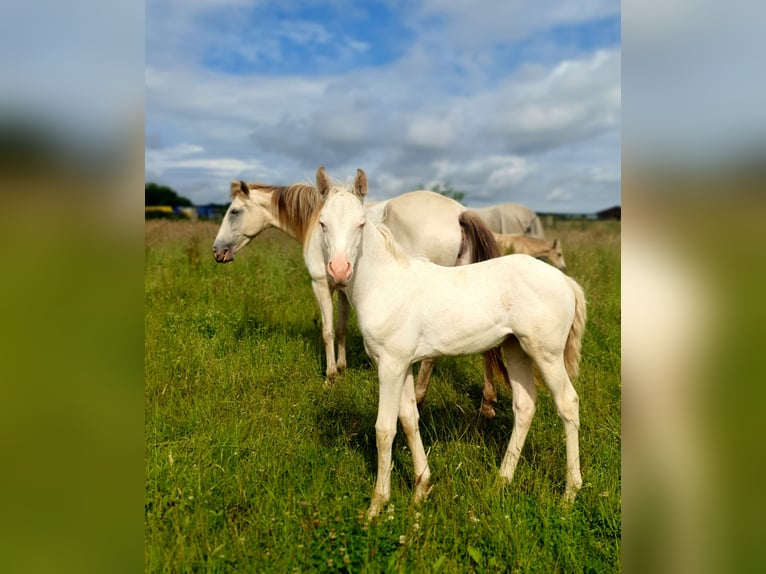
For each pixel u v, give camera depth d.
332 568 2.27
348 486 2.97
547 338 2.87
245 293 6.21
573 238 15.93
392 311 2.88
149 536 2.35
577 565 2.35
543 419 3.79
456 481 2.98
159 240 11.66
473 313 2.89
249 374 4.34
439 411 4.08
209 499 2.75
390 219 4.51
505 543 2.46
